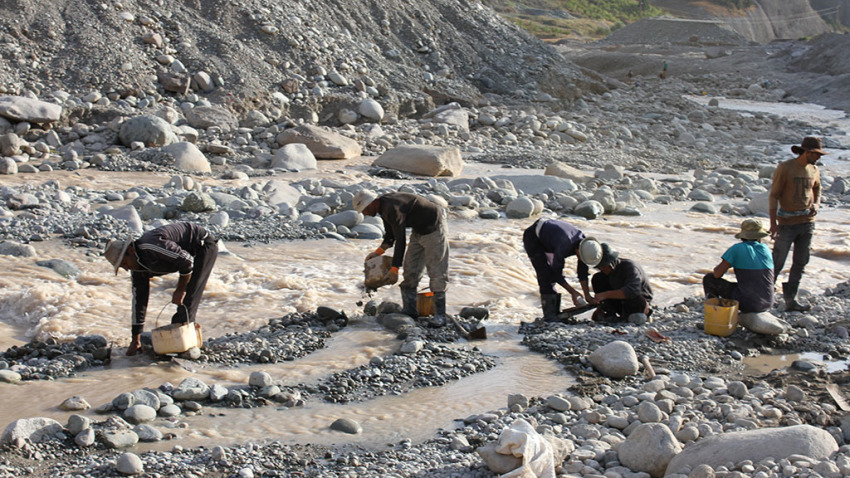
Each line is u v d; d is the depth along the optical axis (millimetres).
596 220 13195
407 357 6523
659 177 18469
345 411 5555
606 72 49938
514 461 4379
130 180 14695
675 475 4191
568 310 7672
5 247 9062
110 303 7832
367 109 22203
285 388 5910
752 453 4285
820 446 4305
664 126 27234
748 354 6902
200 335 6605
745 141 26297
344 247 10352
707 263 10617
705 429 4859
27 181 14008
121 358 6461
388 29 28312
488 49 30500
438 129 22109
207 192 12750
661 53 55844
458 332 7305
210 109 19641
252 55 22844
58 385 5844
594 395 5754
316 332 7176
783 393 5629
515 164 19031
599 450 4766
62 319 7277
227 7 24094
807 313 7965
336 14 27297
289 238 10758
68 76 19766
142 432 4973
